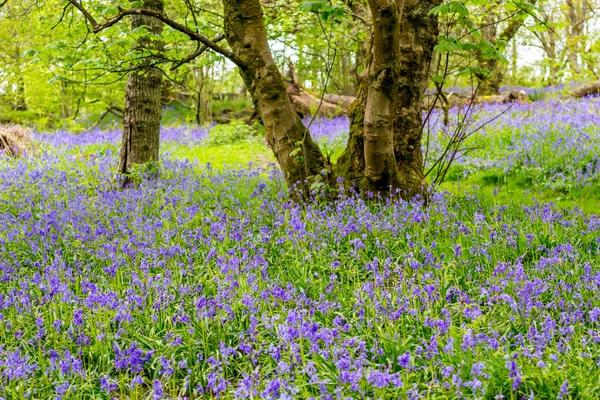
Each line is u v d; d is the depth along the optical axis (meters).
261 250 5.96
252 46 8.02
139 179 10.96
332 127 19.39
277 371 3.91
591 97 18.33
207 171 12.10
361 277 5.75
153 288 5.39
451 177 11.84
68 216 7.88
